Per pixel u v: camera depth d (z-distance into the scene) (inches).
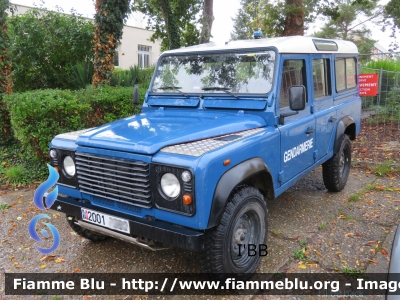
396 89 419.2
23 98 243.4
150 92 179.9
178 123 141.9
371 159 290.4
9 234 178.2
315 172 268.4
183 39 768.9
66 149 136.0
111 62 333.4
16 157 294.2
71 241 169.5
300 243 160.1
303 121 166.6
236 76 156.3
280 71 148.6
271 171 142.4
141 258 153.5
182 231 109.0
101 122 266.4
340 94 214.4
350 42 245.4
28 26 394.6
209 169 107.3
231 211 118.2
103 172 124.0
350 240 163.6
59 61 421.7
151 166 112.5
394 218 185.9
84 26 414.3
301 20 493.0
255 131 138.7
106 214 124.3
